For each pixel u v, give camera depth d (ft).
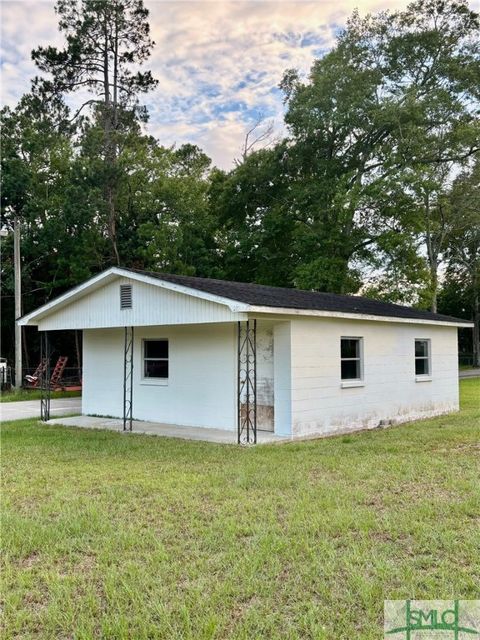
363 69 76.54
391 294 77.82
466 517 16.03
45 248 80.84
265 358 33.86
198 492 19.24
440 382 45.68
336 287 77.41
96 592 11.69
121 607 10.87
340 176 79.15
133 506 17.60
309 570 12.42
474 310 136.87
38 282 84.43
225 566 12.76
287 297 34.68
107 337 43.39
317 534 14.76
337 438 31.58
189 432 34.01
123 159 80.28
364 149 80.43
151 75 85.92
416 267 78.02
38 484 20.70
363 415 36.70
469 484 19.53
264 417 33.78
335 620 10.36
